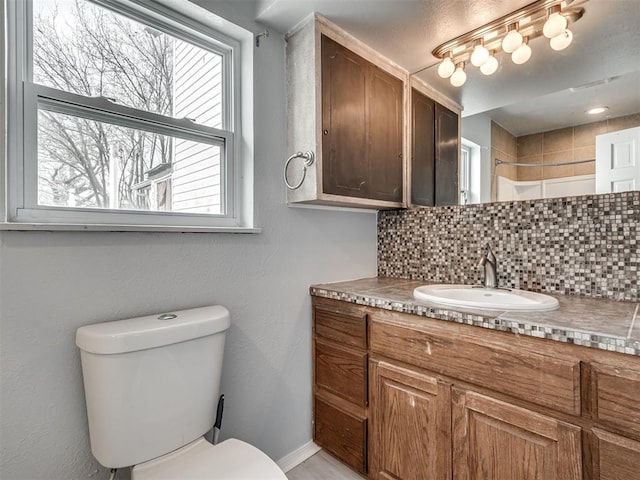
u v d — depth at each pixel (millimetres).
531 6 1317
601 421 812
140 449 919
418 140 1813
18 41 931
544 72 1402
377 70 1655
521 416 937
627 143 1225
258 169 1420
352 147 1533
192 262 1225
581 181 1319
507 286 1509
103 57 1105
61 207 1000
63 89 1018
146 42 1210
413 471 1201
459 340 1066
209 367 1068
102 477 1013
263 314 1448
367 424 1370
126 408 894
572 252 1334
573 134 1343
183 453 985
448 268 1715
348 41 1510
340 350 1476
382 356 1309
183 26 1271
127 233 1069
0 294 856
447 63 1649
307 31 1404
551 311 1055
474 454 1038
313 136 1387
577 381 843
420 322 1178
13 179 915
